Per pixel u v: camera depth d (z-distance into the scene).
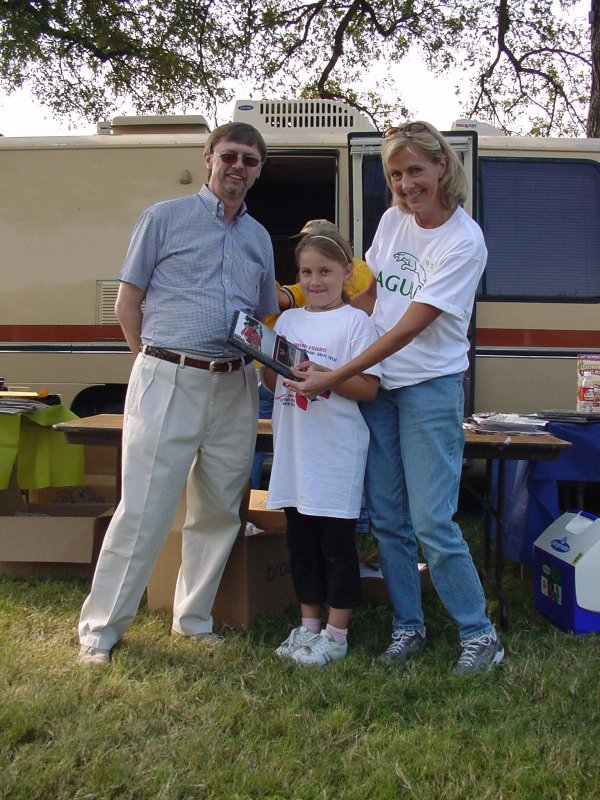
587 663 2.80
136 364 2.83
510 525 3.96
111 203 5.22
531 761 2.19
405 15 12.81
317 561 2.88
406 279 2.81
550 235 5.23
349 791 2.01
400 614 2.94
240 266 2.84
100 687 2.51
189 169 5.20
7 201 5.24
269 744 2.21
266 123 5.41
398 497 2.90
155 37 12.34
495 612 3.45
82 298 5.21
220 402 2.83
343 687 2.55
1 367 5.27
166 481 2.77
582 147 5.26
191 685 2.56
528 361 5.20
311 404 2.76
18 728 2.22
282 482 2.82
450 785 2.04
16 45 11.69
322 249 2.81
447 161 2.66
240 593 3.16
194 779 2.04
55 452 3.93
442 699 2.55
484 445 3.06
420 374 2.71
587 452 3.70
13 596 3.45
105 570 2.81
